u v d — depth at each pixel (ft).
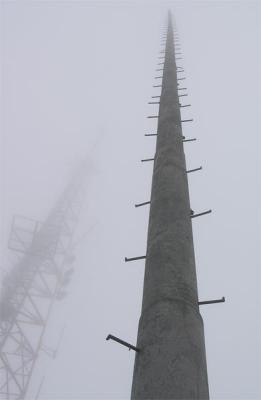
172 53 52.42
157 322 15.10
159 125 31.96
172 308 15.56
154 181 25.11
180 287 16.74
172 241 19.12
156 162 27.22
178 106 35.29
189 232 20.70
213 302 17.66
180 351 13.87
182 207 21.91
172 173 24.50
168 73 43.93
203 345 15.34
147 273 18.37
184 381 12.91
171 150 26.94
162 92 39.78
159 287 16.76
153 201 23.06
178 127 30.89
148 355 14.11
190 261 18.75
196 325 15.55
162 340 14.30
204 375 14.02
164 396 12.53
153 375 13.25
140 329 16.10
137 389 13.52
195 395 12.71
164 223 20.43
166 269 17.52
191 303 16.35
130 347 15.20
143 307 16.93
